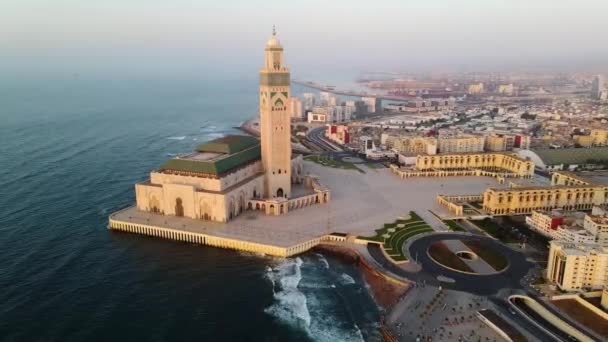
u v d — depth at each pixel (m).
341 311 164.50
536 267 189.75
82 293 173.12
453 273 184.88
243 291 177.75
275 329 153.50
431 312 157.12
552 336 143.00
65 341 144.62
